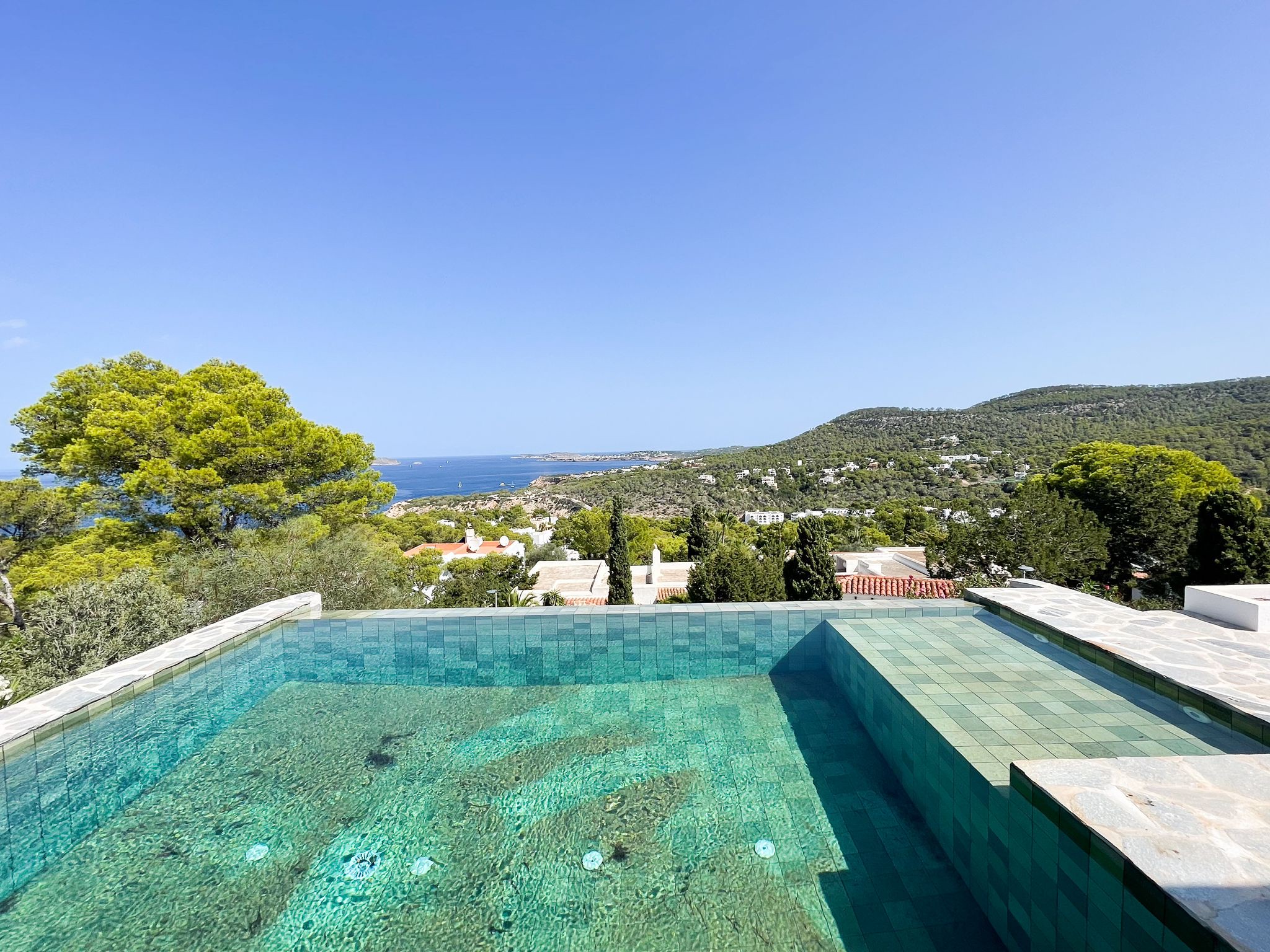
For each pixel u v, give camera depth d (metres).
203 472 10.49
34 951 3.12
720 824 4.03
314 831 4.09
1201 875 1.78
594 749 5.10
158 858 3.84
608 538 35.97
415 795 4.48
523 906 3.38
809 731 5.29
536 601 17.61
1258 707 3.61
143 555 10.15
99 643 6.94
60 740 4.16
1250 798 2.25
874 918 3.16
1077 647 5.09
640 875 3.58
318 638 6.91
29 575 9.50
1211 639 5.00
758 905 3.31
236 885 3.59
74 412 11.35
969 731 3.70
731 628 6.60
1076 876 2.20
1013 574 13.05
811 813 4.13
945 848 3.64
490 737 5.34
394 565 11.59
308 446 12.30
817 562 12.08
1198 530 12.98
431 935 3.18
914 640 5.64
